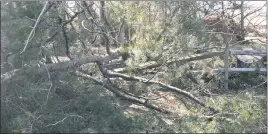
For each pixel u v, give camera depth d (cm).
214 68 703
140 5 648
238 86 673
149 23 650
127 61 640
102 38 655
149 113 514
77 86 531
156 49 643
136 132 438
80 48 586
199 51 688
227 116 475
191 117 479
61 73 507
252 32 714
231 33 704
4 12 463
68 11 543
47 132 435
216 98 591
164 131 444
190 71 654
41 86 468
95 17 594
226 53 675
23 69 445
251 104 471
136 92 607
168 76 642
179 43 640
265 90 618
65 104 500
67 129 434
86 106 499
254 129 439
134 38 661
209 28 684
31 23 478
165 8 645
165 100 598
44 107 456
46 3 457
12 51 447
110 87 577
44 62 485
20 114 445
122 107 555
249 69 676
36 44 480
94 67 620
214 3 646
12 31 455
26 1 482
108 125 454
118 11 642
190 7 633
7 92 440
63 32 525
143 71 654
